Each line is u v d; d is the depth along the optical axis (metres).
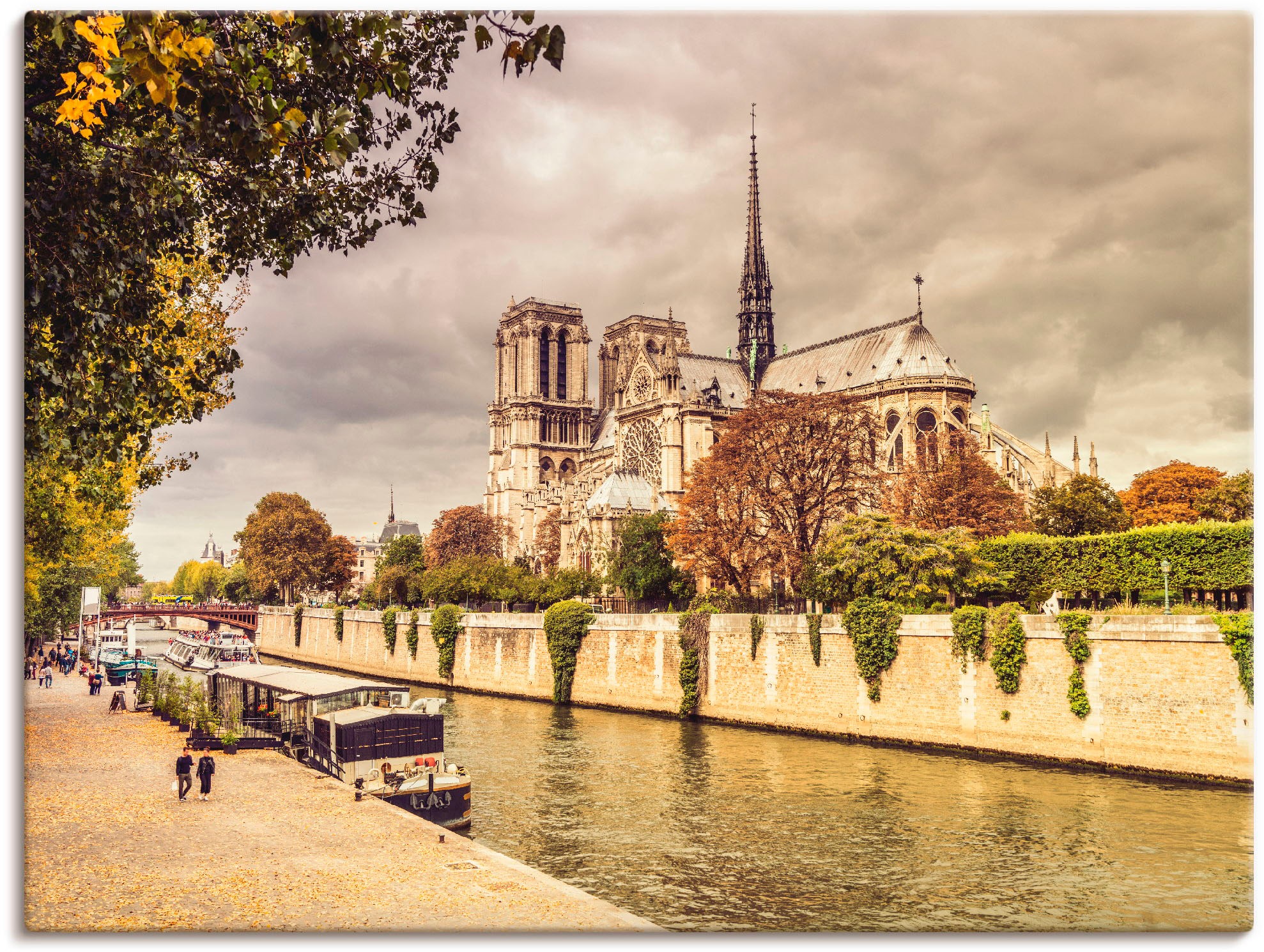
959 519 90.69
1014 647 58.59
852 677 68.75
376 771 46.22
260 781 43.81
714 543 91.19
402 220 27.95
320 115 19.03
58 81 21.70
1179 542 63.19
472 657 110.31
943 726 62.72
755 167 176.88
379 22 17.69
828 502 90.75
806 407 90.00
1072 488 97.25
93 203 23.30
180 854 29.69
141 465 48.53
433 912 23.75
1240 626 48.97
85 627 147.50
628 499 140.12
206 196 28.36
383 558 194.38
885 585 69.38
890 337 145.00
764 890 36.47
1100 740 54.56
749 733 72.81
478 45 17.28
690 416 150.25
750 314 176.38
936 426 132.62
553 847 42.44
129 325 26.39
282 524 181.38
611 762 61.66
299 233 28.30
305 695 55.28
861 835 43.78
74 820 34.69
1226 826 43.12
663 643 84.25
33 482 47.97
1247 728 48.91
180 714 62.09
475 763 61.69
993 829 44.06
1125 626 53.84
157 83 15.01
